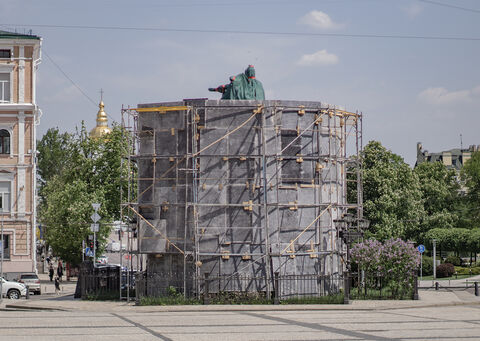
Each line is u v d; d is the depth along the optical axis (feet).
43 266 295.69
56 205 233.76
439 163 320.50
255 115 117.80
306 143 119.65
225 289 113.70
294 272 115.96
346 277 110.63
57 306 107.24
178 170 117.50
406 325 79.05
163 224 117.60
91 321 83.66
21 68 205.26
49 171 388.57
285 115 118.93
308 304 109.19
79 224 217.56
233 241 115.34
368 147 237.66
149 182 120.78
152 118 119.75
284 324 79.97
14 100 205.05
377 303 110.63
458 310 102.58
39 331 71.97
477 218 332.19
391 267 118.32
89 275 121.29
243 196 116.37
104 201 221.25
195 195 115.44
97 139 235.20
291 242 116.67
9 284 148.56
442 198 304.71
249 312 99.04
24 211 204.64
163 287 115.44
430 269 241.35
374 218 227.61
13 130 205.46
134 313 97.71
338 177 127.13
